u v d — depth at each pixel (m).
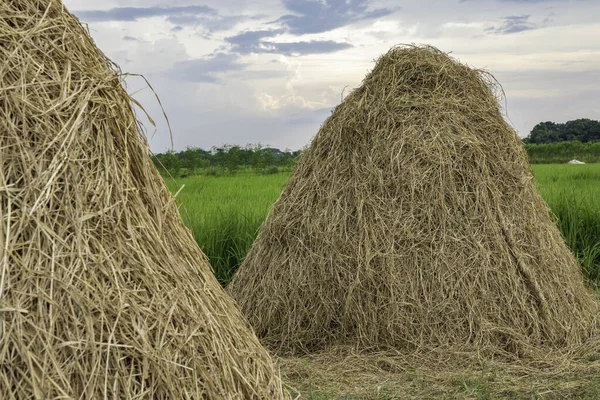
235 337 2.65
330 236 5.55
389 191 5.51
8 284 2.04
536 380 4.54
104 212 2.36
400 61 6.02
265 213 10.06
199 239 8.53
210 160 32.34
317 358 5.16
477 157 5.62
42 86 2.38
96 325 2.15
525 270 5.37
